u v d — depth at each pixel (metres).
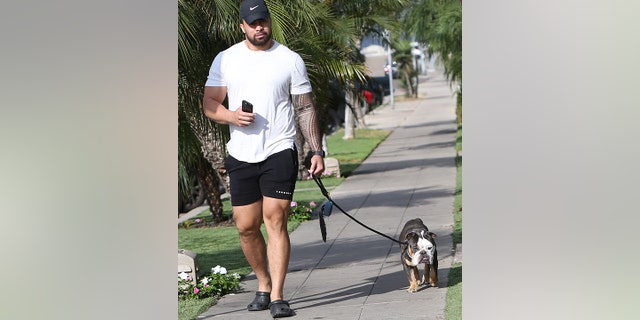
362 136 39.44
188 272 11.42
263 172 9.74
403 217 17.03
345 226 16.45
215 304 10.83
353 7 20.86
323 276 12.06
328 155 31.58
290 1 13.69
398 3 21.70
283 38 13.12
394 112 54.78
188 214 20.33
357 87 22.78
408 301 10.08
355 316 9.57
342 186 22.91
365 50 58.12
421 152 31.17
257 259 10.18
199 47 12.94
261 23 9.74
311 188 22.83
